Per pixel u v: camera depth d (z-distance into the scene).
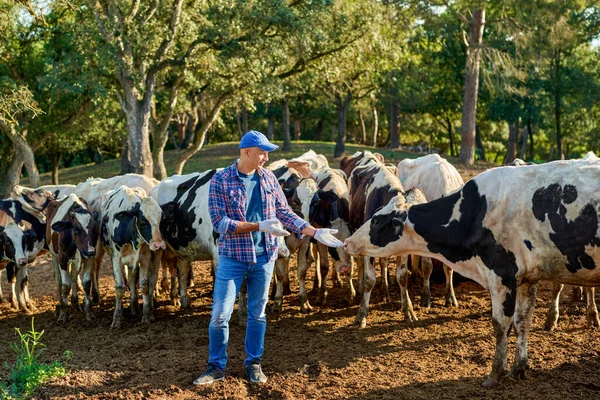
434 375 6.44
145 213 8.70
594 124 50.41
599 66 43.91
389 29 26.50
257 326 6.16
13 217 10.34
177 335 8.38
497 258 6.13
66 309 9.66
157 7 21.33
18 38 24.97
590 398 5.71
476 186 6.36
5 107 14.21
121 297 9.16
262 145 5.77
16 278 10.57
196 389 6.09
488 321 8.26
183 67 22.62
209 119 24.95
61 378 6.58
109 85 24.36
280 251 7.25
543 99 40.19
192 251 9.38
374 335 7.93
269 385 6.20
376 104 45.03
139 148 22.16
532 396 5.81
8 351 8.05
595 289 9.68
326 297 10.06
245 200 5.86
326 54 23.80
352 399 5.91
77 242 9.13
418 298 9.77
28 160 25.44
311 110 50.34
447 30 39.09
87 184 11.55
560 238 5.77
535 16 29.67
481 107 45.41
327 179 10.06
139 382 6.44
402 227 6.72
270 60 21.70
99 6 20.50
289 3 22.39
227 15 20.58
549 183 5.89
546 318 8.01
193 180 9.77
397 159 34.62
